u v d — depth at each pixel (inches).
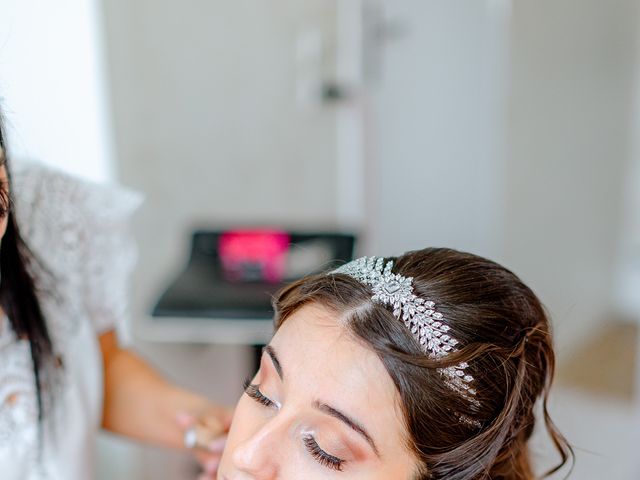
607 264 108.4
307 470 21.8
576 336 98.3
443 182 89.0
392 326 22.3
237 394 65.9
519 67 84.0
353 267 25.4
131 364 38.4
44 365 30.5
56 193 34.0
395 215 83.1
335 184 74.4
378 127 76.5
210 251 52.7
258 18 62.7
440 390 21.9
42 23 45.9
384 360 21.7
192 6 57.1
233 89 62.0
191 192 60.1
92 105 49.3
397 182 82.0
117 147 51.8
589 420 77.2
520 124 86.2
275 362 23.3
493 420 23.0
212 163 61.4
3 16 43.1
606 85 100.7
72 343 33.1
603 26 97.4
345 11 70.9
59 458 31.5
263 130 65.3
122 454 56.2
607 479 66.7
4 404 29.6
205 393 64.1
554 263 97.5
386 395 21.6
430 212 88.6
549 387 26.7
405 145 82.1
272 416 23.5
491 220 89.0
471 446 22.5
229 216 63.9
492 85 85.4
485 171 89.3
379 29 74.6
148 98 54.7
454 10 83.5
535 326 24.9
